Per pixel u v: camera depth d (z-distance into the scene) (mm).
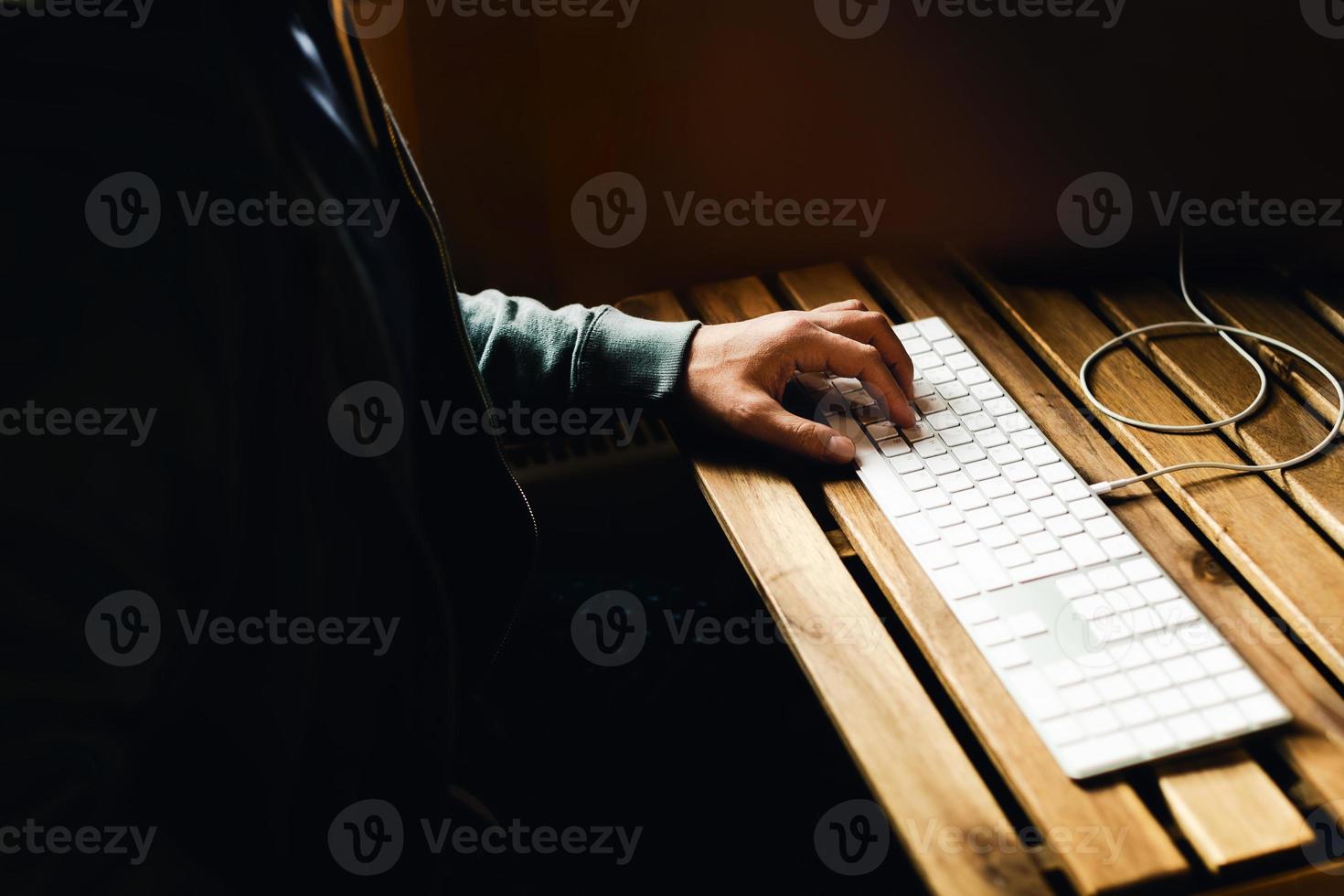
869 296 1129
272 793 778
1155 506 839
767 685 1288
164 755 746
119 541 710
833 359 950
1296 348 955
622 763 1225
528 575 945
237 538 733
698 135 1369
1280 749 659
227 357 701
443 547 932
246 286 692
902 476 882
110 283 672
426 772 838
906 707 704
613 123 1375
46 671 707
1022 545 805
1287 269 1058
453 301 836
